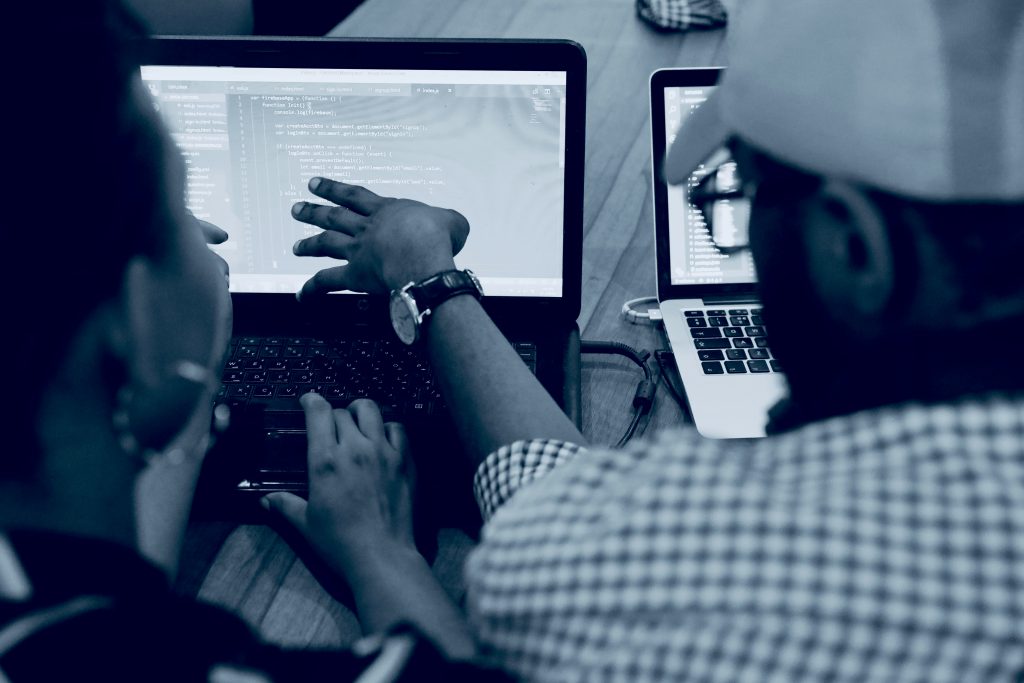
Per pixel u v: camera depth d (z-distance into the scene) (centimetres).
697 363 82
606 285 95
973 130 30
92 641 32
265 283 84
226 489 70
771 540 31
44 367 33
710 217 68
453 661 38
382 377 77
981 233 31
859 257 33
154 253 36
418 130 80
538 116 79
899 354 33
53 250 31
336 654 38
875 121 31
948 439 31
